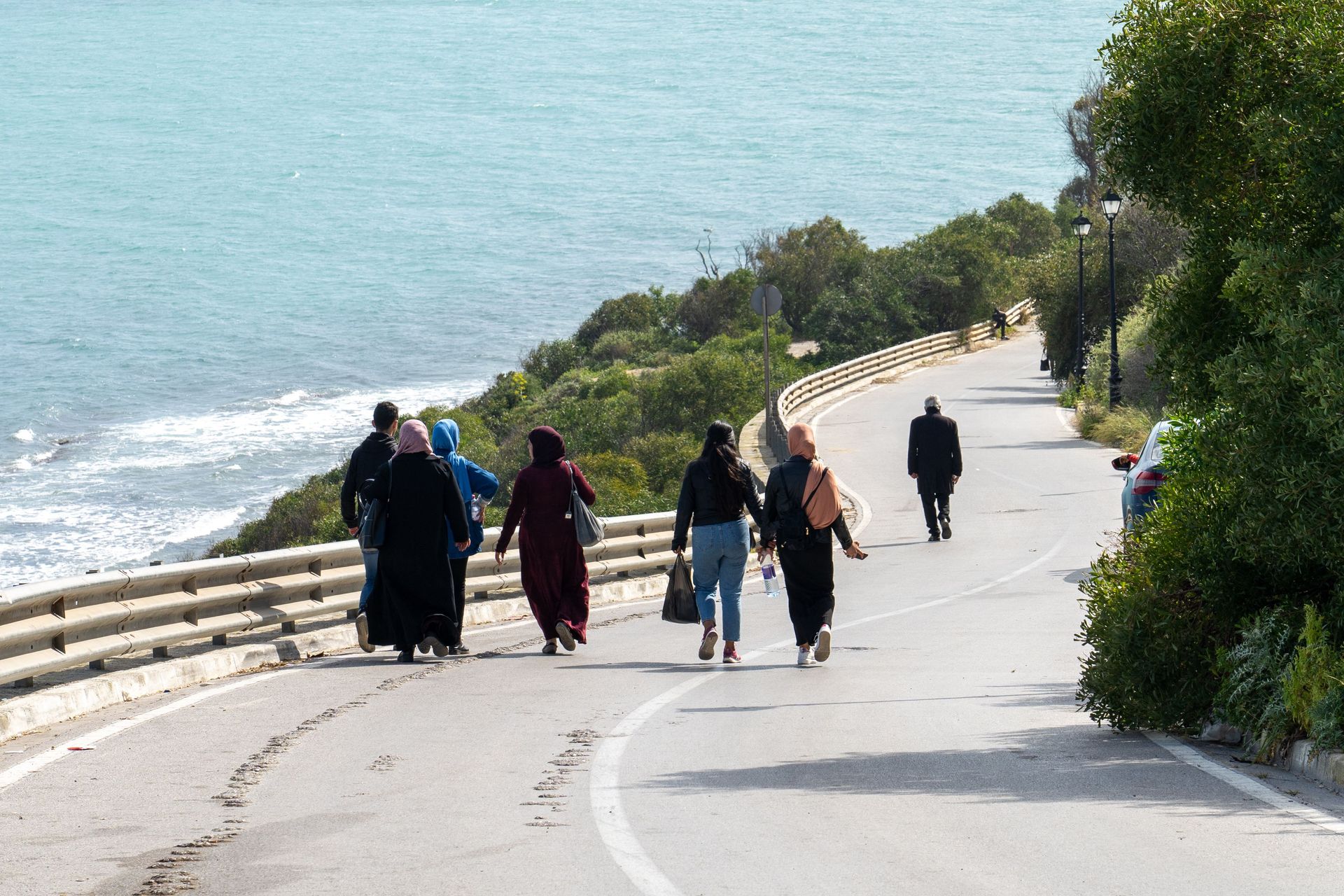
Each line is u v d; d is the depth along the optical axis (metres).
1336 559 22.30
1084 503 75.44
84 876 16.66
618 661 34.81
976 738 24.95
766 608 47.47
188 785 21.48
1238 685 23.86
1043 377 163.12
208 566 31.97
